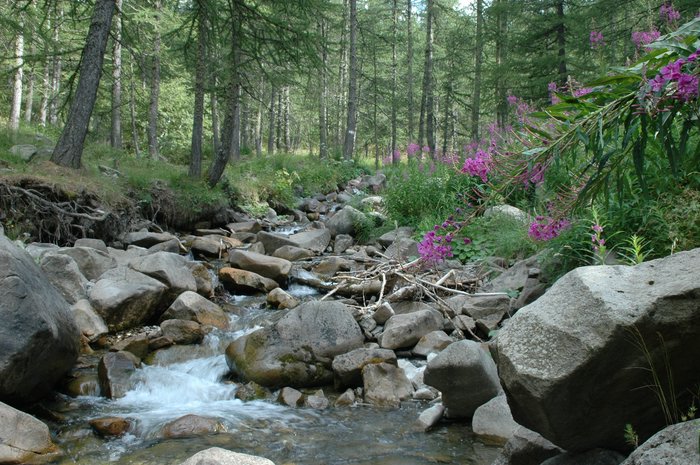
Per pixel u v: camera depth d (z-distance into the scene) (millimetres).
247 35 13562
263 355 5234
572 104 2064
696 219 4375
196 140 14102
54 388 4816
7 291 4043
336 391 5066
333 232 11516
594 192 2459
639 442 2416
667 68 1729
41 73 23141
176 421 4191
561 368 2188
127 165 14312
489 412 4156
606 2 14727
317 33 13023
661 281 2219
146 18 15188
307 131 49156
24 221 8328
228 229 12469
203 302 6652
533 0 18156
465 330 6109
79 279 6273
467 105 24703
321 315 5477
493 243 7926
